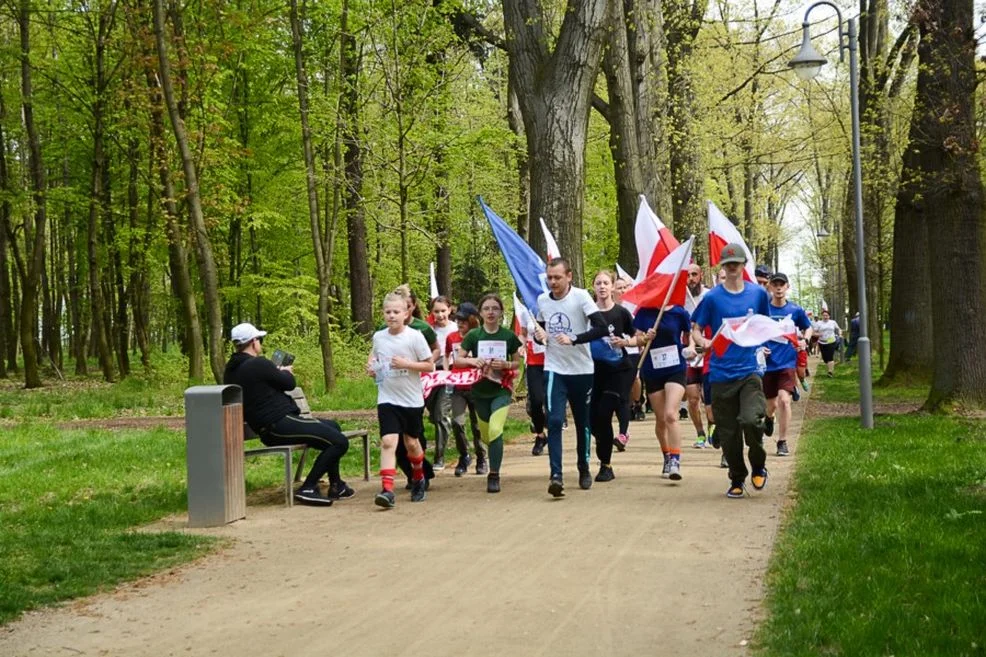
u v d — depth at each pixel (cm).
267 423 937
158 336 6009
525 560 663
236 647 502
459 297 4294
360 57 2347
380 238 3331
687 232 2533
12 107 3003
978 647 443
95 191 2925
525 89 1772
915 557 607
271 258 3178
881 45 2662
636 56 2283
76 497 1006
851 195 3000
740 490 880
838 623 483
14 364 3803
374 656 478
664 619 522
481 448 1120
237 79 2834
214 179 2669
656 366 995
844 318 4994
